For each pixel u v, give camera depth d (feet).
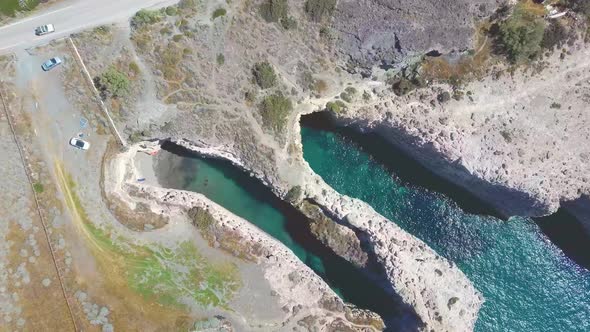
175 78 172.14
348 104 176.45
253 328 172.55
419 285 176.86
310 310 176.65
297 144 179.01
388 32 168.45
